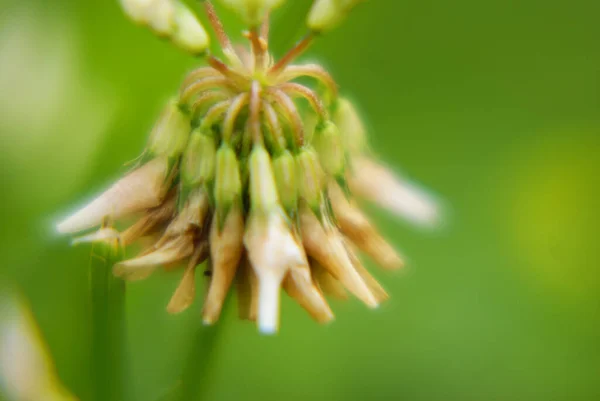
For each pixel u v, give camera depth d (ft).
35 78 0.41
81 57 0.41
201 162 0.37
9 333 0.37
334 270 0.37
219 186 0.36
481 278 0.51
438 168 0.53
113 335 0.37
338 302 0.40
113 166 0.41
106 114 0.41
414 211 0.39
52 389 0.37
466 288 0.50
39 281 0.40
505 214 0.53
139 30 0.41
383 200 0.39
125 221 0.37
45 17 0.41
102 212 0.37
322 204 0.37
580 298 0.50
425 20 0.54
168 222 0.37
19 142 0.41
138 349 0.44
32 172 0.41
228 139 0.36
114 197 0.37
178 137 0.37
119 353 0.38
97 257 0.37
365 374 0.48
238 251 0.36
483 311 0.50
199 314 0.39
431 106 0.54
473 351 0.49
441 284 0.50
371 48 0.52
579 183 0.53
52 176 0.41
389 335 0.49
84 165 0.41
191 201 0.37
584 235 0.51
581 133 0.55
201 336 0.39
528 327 0.50
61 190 0.41
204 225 0.37
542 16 0.56
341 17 0.37
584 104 0.56
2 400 0.37
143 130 0.41
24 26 0.41
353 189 0.39
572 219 0.52
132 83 0.41
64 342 0.40
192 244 0.37
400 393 0.48
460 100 0.54
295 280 0.36
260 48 0.37
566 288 0.51
